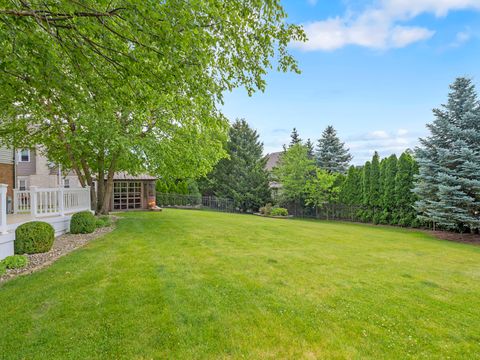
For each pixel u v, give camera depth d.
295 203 19.56
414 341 2.73
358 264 5.42
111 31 3.43
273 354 2.48
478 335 2.88
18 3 3.13
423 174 11.48
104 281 4.05
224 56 4.00
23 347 2.49
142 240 7.09
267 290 3.88
